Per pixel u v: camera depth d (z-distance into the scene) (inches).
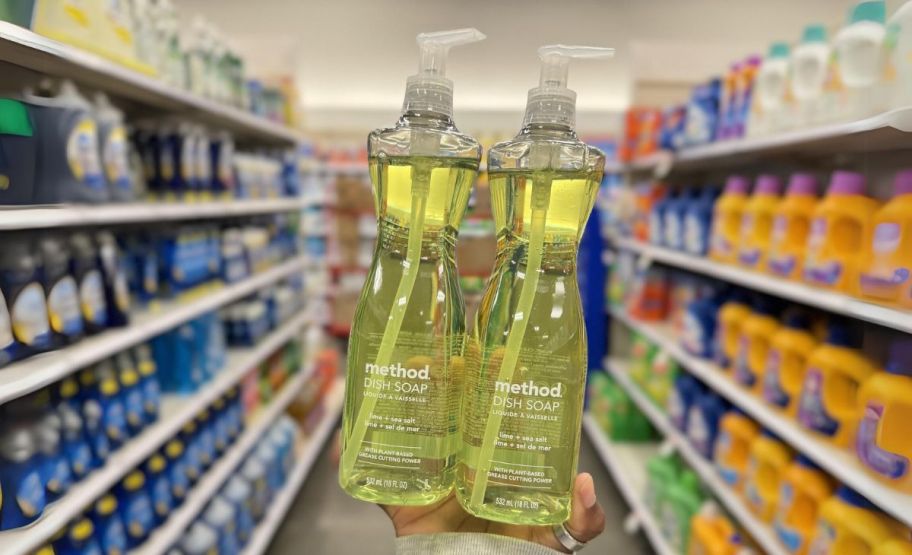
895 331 63.1
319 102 212.5
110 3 63.6
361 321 24.7
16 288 51.1
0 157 49.6
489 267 41.0
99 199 59.3
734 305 86.0
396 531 30.0
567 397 24.4
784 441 72.4
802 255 68.9
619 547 103.0
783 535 65.4
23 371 49.2
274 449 109.5
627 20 190.2
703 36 193.0
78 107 57.1
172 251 80.6
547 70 24.2
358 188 151.3
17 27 48.2
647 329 118.1
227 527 86.5
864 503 55.1
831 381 61.1
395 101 211.6
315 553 101.3
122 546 65.3
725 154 89.0
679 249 105.7
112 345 60.1
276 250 123.3
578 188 23.9
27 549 48.0
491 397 24.4
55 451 53.7
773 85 76.9
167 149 82.4
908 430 49.4
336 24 205.2
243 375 100.9
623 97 203.2
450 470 25.2
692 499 89.0
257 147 135.0
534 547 26.6
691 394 97.3
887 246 51.6
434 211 24.2
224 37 102.9
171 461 75.7
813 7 191.9
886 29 55.4
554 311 24.2
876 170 72.9
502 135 182.2
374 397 24.4
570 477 24.9
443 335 24.5
